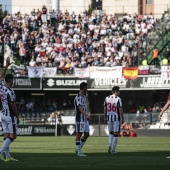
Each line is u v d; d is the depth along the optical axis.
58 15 111.12
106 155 40.94
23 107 98.44
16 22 109.00
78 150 40.66
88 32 106.31
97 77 96.75
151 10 140.25
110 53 101.44
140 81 95.62
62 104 102.94
